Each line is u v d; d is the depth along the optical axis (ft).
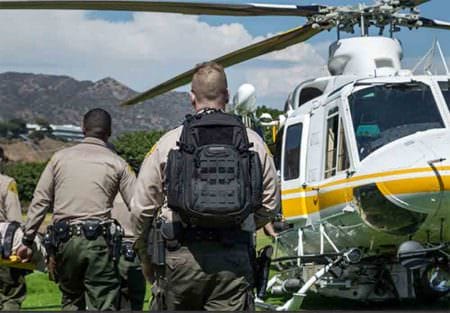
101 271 29.78
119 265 32.27
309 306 49.01
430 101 42.73
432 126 41.65
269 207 20.34
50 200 30.68
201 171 19.01
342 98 43.57
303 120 48.73
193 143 19.39
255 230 20.72
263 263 21.13
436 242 41.09
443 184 37.83
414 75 44.57
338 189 42.83
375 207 40.32
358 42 49.83
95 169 30.32
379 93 43.14
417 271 44.50
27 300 48.37
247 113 48.19
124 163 31.09
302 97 51.60
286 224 49.52
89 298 29.89
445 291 44.19
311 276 46.29
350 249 42.19
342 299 51.19
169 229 19.85
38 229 31.22
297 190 48.06
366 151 41.63
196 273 19.65
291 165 49.39
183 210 19.04
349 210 42.01
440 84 43.42
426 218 39.29
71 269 29.96
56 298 49.21
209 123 19.58
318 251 48.67
